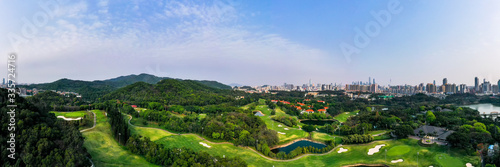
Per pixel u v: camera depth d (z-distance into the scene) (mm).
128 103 193750
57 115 125125
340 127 130750
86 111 142750
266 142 102250
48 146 60219
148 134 105875
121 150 82625
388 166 81875
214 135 103188
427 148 91938
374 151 95250
